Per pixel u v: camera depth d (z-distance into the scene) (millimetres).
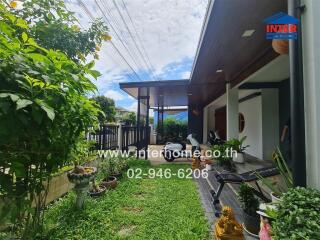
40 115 1222
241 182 3242
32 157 1530
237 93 6480
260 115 7152
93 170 3562
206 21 2924
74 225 2779
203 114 14719
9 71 1222
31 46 1465
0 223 1528
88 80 1623
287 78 6004
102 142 6148
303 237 1262
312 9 1731
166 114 23062
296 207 1419
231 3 2436
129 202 3672
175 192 4238
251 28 3066
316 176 1677
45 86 1315
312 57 1723
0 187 1354
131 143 9547
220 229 2309
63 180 3908
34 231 1870
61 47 2223
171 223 2898
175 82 7238
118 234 2650
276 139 6840
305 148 1770
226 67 5012
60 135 1584
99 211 3211
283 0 2385
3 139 1141
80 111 1745
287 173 2527
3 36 1276
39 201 1913
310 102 1748
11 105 1142
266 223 1920
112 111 12781
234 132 6516
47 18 2162
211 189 4445
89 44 2531
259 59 4336
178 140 10047
